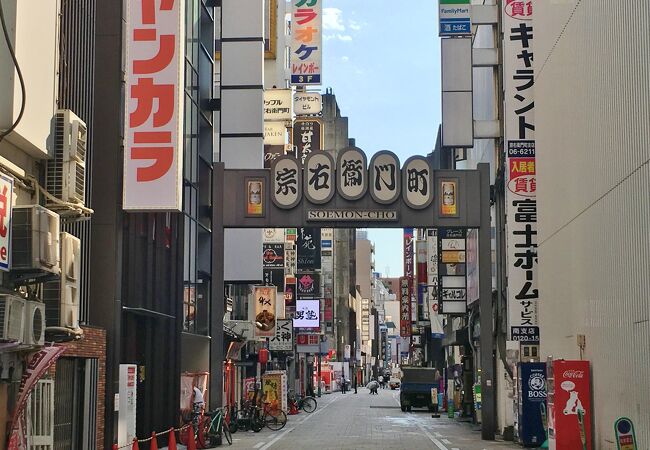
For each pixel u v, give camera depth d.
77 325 13.56
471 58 30.48
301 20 58.97
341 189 28.69
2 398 12.49
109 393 19.44
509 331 28.23
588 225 20.14
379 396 95.75
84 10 18.78
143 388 23.31
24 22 12.83
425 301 71.38
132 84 20.61
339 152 28.83
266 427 36.34
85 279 18.89
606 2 18.39
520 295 27.98
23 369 12.55
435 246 57.09
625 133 17.03
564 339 22.80
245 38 34.06
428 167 29.00
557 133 23.50
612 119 17.97
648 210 15.59
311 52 59.06
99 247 20.00
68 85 17.55
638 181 16.22
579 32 20.89
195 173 29.09
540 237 26.00
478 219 29.09
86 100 18.95
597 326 19.42
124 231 21.27
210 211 31.89
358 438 30.52
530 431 24.72
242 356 42.56
